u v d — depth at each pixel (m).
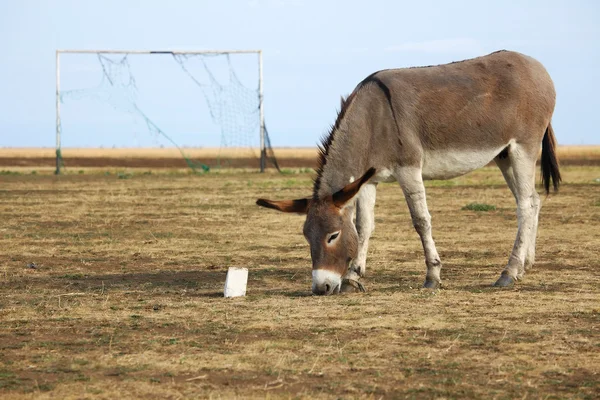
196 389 8.66
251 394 8.48
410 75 14.61
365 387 8.70
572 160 97.00
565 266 17.25
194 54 63.62
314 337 10.88
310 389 8.65
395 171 14.49
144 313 12.61
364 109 14.30
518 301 13.24
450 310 12.54
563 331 11.07
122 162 110.75
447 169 14.80
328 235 13.53
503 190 40.47
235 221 27.53
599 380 8.89
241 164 102.06
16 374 9.23
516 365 9.47
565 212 28.75
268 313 12.45
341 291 14.42
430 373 9.18
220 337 10.94
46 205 33.78
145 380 8.97
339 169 14.04
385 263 18.09
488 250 20.05
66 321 12.05
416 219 14.54
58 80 62.56
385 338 10.77
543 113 15.31
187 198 37.31
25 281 16.00
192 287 15.28
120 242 22.17
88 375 9.18
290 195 38.59
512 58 15.35
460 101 14.54
